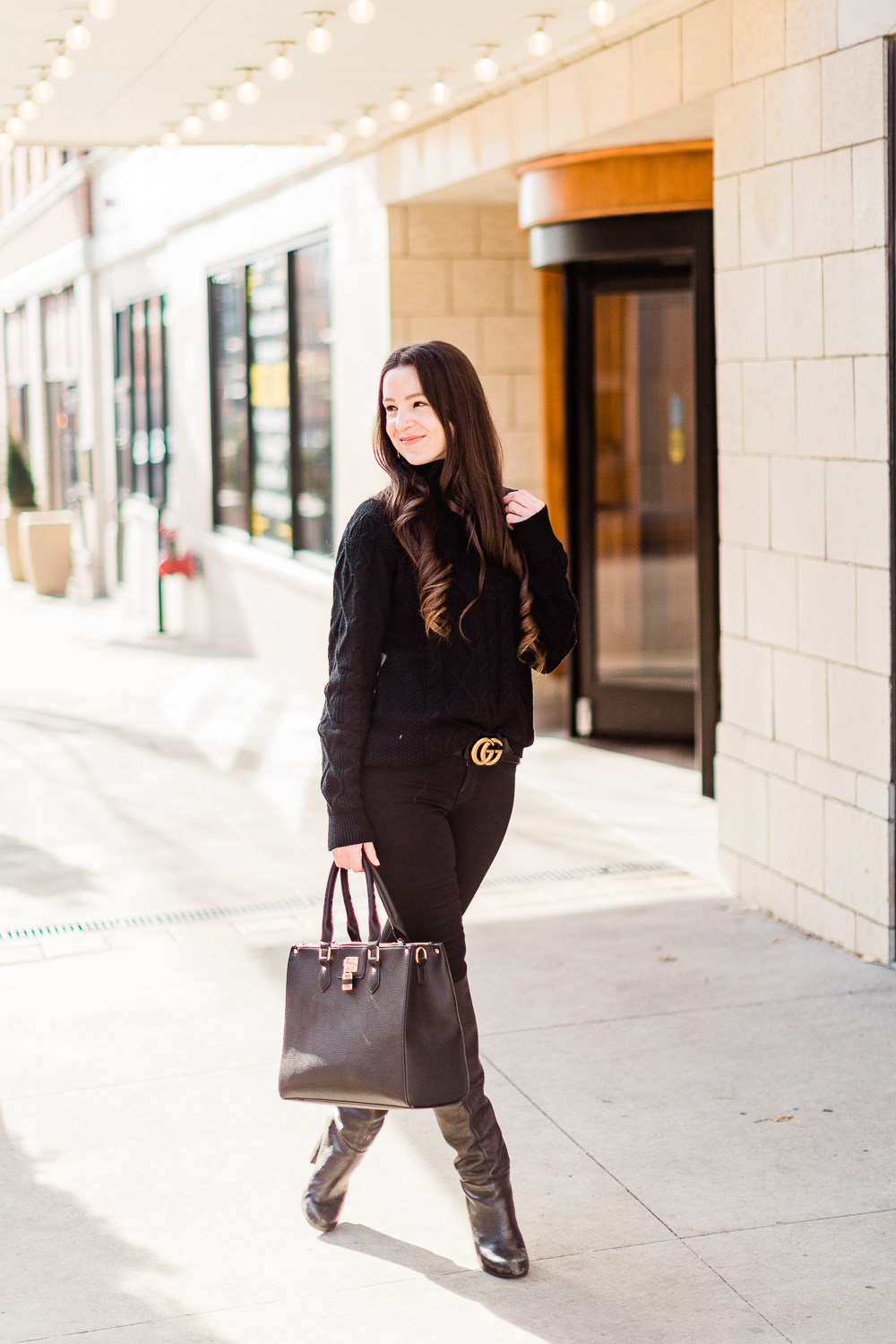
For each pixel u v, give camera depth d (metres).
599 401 8.34
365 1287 3.04
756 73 5.24
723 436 5.66
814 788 5.16
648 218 7.18
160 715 9.72
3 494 23.12
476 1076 3.10
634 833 6.63
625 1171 3.53
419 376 3.00
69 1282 3.07
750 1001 4.59
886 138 4.56
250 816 7.09
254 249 11.71
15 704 10.16
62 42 6.19
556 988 4.72
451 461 3.02
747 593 5.55
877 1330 2.87
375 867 3.01
